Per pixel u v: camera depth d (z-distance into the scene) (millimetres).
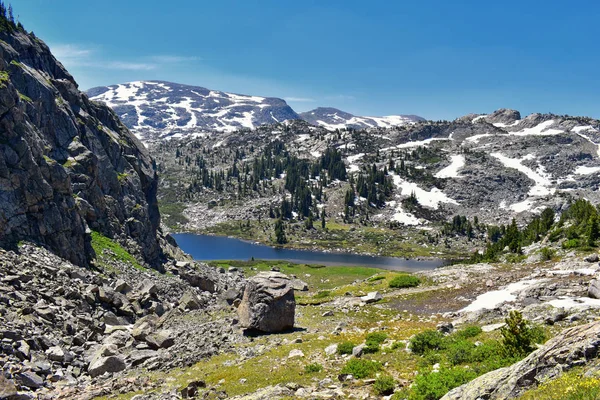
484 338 25438
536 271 52000
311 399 19469
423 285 56500
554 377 12742
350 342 29312
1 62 51469
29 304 33250
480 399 13820
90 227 59031
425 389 17703
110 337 34812
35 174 46312
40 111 55719
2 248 39781
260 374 24828
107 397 24203
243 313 37406
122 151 75625
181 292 60344
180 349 32781
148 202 80750
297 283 91312
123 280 49750
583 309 28875
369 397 19469
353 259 175125
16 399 22750
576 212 84875
